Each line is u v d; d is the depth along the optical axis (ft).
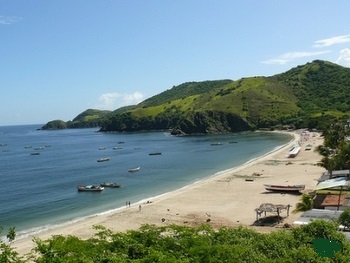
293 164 375.66
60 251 76.28
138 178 362.33
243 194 256.32
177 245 84.58
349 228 129.90
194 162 451.94
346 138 424.05
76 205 259.39
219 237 94.79
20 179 382.22
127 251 80.74
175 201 244.83
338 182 201.46
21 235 189.47
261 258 81.71
